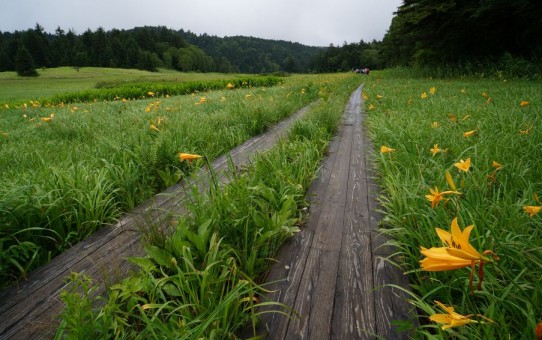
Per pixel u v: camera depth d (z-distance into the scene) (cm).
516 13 1627
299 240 207
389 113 622
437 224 178
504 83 1159
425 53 2425
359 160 390
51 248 214
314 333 131
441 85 1283
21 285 169
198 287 147
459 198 164
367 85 1853
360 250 194
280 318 140
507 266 144
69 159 328
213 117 589
